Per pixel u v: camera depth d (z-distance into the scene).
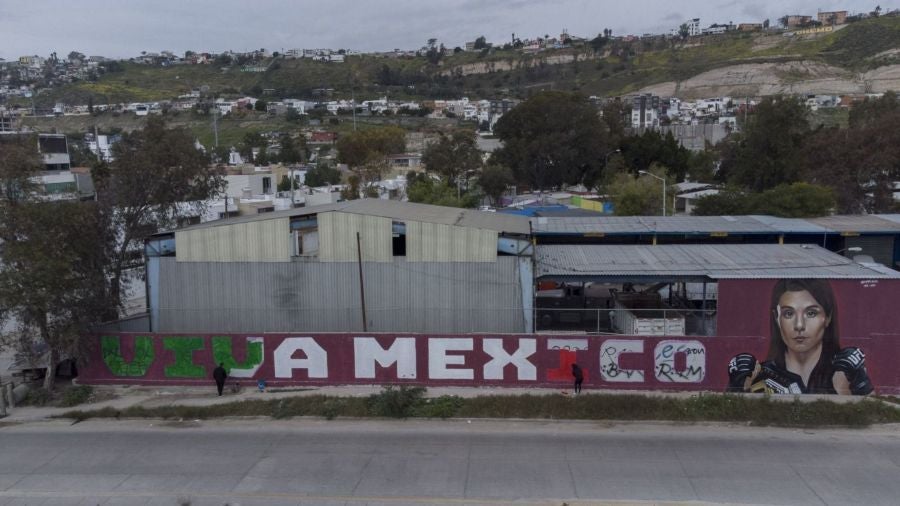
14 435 20.42
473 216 29.64
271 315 26.39
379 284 25.98
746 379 22.66
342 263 26.02
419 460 17.88
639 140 88.62
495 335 23.23
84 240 24.97
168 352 24.47
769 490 15.84
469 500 15.47
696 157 91.69
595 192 84.75
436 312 25.84
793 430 19.86
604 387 23.06
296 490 16.17
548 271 25.75
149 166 28.78
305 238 26.42
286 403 22.00
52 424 21.36
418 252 25.72
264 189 70.88
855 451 18.16
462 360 23.45
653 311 26.11
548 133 91.06
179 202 31.59
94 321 24.77
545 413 21.00
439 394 22.72
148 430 20.66
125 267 29.31
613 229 32.69
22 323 23.56
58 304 22.98
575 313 28.58
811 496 15.52
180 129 31.97
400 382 23.77
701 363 22.73
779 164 65.62
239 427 20.73
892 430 19.73
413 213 28.34
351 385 23.89
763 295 22.55
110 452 18.89
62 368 25.84
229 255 26.39
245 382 24.22
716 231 32.16
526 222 29.20
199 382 24.45
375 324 26.11
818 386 22.45
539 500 15.43
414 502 15.41
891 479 16.39
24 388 23.53
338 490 16.12
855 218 36.28
